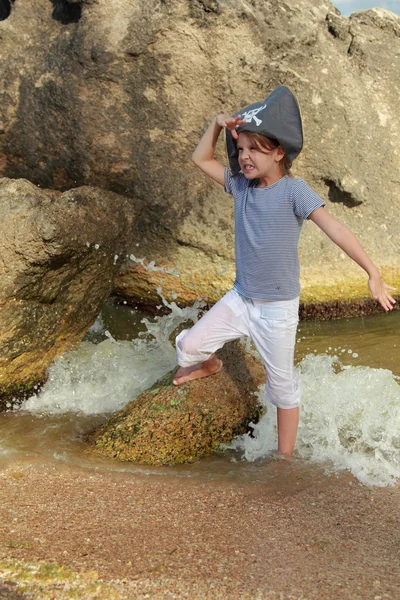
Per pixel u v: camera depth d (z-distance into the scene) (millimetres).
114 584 2164
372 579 2219
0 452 3395
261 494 2924
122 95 5523
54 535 2494
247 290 3273
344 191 5734
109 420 3678
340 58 5879
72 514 2689
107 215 4391
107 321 5477
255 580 2203
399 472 3145
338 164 5734
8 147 5766
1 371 3984
